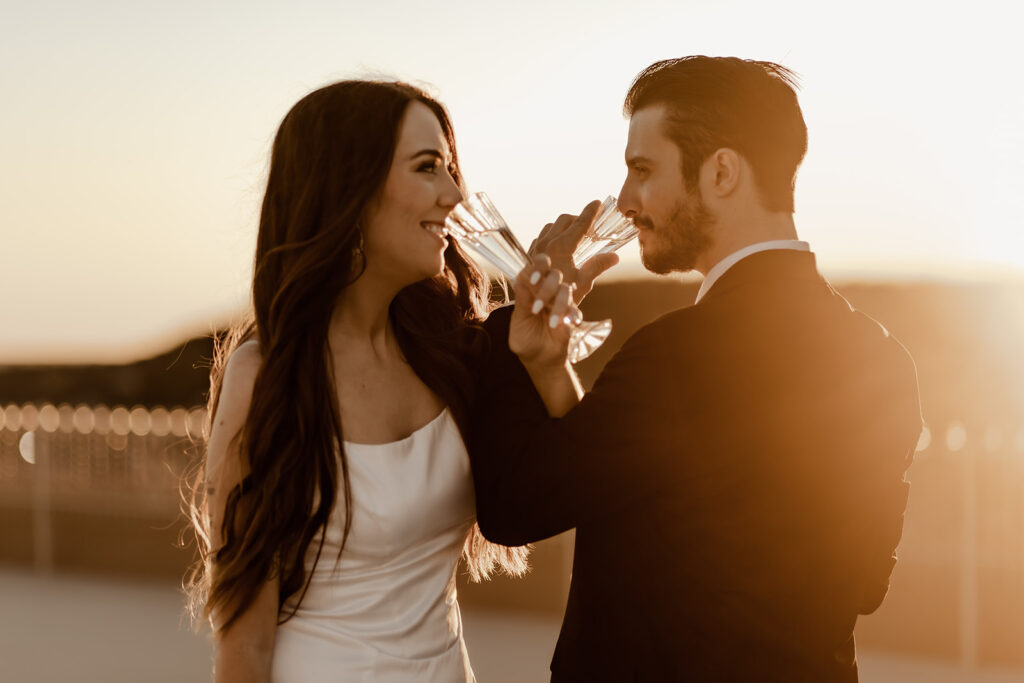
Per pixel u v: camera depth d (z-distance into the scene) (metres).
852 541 1.97
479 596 7.59
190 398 16.77
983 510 6.39
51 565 9.36
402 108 1.97
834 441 1.94
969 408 7.91
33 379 18.14
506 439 2.02
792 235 2.04
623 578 1.97
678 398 1.91
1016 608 6.29
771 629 1.91
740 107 1.99
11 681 5.95
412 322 2.19
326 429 1.97
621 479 1.91
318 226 1.97
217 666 1.94
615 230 2.14
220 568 1.93
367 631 2.00
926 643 6.48
